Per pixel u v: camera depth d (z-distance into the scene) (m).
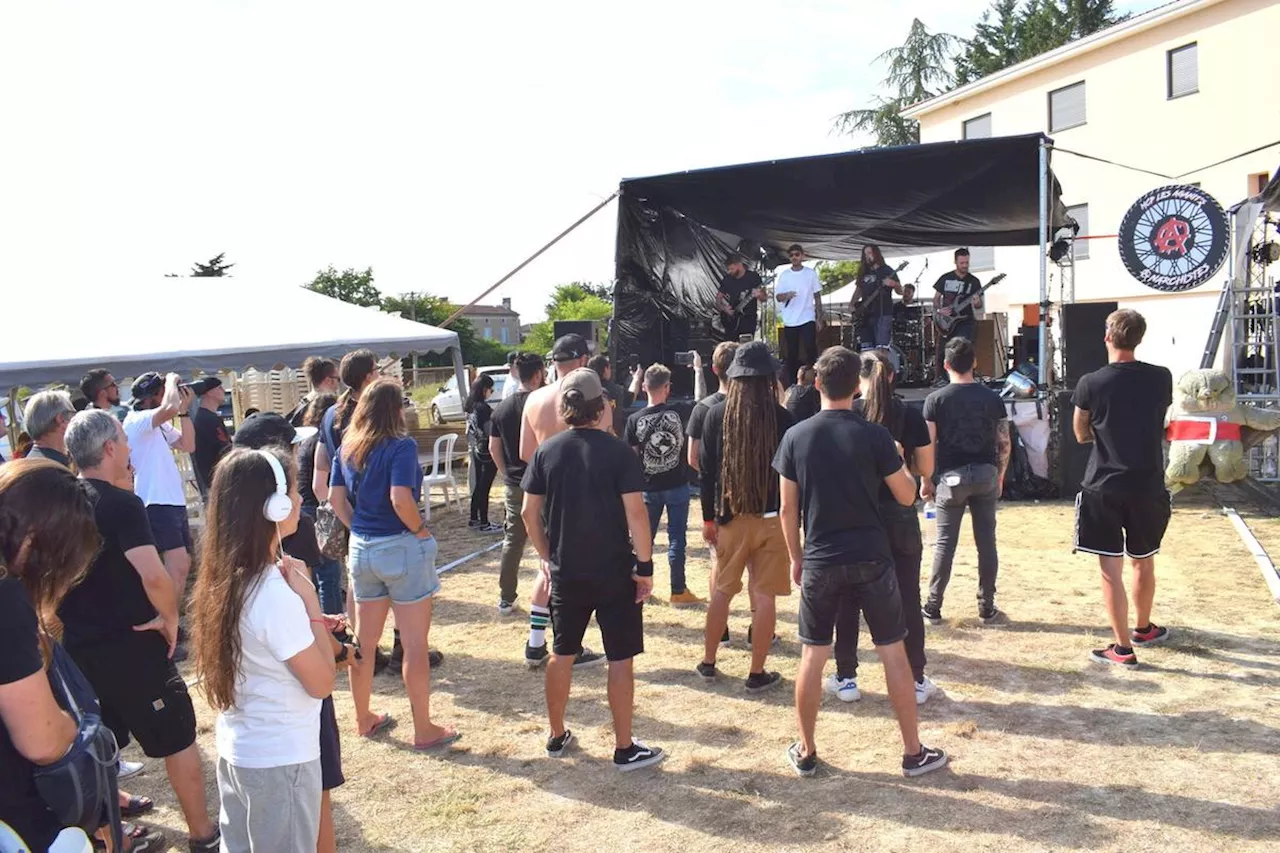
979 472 5.57
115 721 3.29
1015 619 5.87
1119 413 4.80
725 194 12.00
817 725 4.45
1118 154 22.81
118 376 9.69
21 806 2.08
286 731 2.55
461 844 3.54
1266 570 6.66
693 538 8.81
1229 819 3.45
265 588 2.51
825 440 3.71
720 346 5.37
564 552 3.96
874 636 3.83
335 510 4.61
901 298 16.58
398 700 4.99
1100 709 4.48
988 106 26.39
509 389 9.20
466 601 6.92
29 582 2.24
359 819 3.74
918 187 11.69
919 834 3.45
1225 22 20.34
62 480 2.29
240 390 15.97
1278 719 4.29
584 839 3.54
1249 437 8.03
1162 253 9.80
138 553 3.20
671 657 5.48
